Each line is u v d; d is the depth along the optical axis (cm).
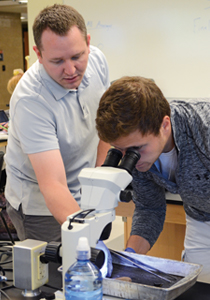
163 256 233
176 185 126
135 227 139
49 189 124
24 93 141
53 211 120
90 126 165
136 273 105
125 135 97
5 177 276
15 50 964
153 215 142
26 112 138
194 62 368
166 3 368
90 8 402
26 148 134
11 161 167
